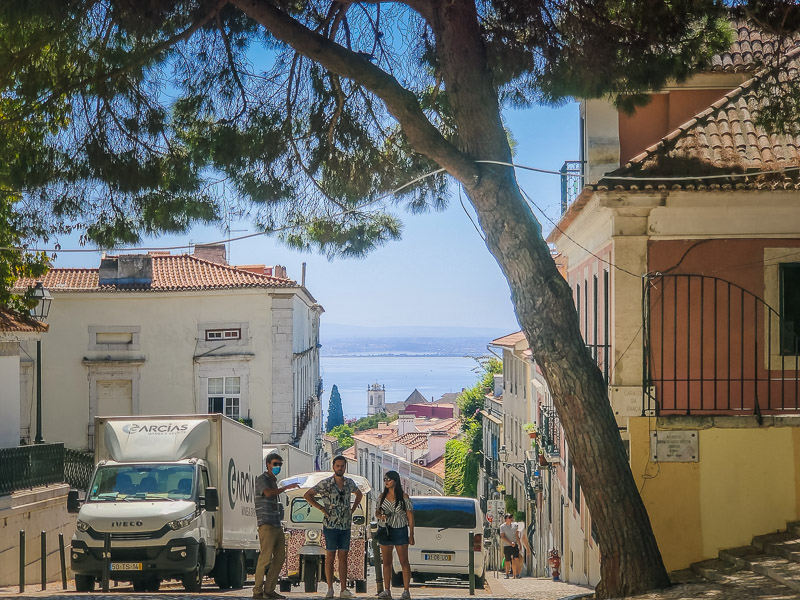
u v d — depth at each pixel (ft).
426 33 50.26
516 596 57.52
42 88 43.98
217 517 63.98
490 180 43.09
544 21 47.44
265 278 139.64
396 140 52.90
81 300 135.03
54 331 134.31
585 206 57.52
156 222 49.08
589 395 43.09
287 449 103.76
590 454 43.06
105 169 46.21
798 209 53.21
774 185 51.34
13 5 37.17
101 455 63.41
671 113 61.67
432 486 253.85
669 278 53.72
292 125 51.16
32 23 40.34
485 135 43.47
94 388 134.92
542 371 43.80
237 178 50.57
